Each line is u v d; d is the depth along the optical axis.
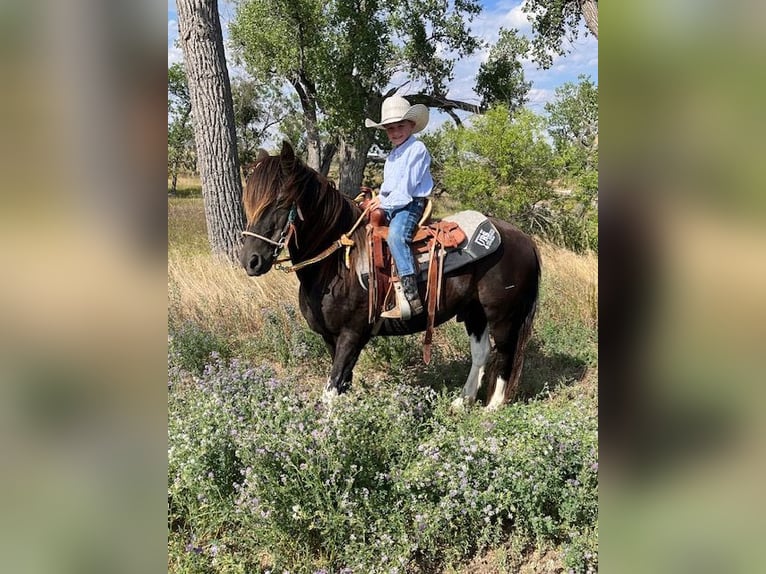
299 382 4.61
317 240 3.28
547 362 4.93
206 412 3.06
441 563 2.61
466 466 2.69
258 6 16.05
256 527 2.50
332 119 16.45
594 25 10.67
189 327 5.07
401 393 3.61
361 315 3.40
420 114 3.34
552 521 2.69
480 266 3.57
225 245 7.25
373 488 2.77
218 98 7.08
